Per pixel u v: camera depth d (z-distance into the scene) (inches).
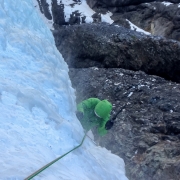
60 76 142.0
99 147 146.3
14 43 124.7
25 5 157.4
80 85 210.4
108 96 194.7
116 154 154.6
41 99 105.7
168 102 175.9
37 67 126.6
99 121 145.0
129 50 231.3
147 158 141.7
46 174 76.9
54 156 91.7
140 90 193.8
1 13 131.3
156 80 207.6
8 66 111.6
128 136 159.6
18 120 92.0
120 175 129.7
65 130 107.0
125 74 215.6
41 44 144.6
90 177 98.6
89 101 144.9
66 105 126.0
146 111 173.9
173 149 141.8
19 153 78.8
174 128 157.8
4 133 83.0
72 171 92.6
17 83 107.6
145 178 137.4
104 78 210.8
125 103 184.7
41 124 99.1
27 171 72.2
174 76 229.6
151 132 159.8
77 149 107.1
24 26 146.6
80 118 136.3
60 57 171.9
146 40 232.2
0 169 68.4
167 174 132.7
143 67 230.1
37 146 88.6
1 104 93.1
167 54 228.1
